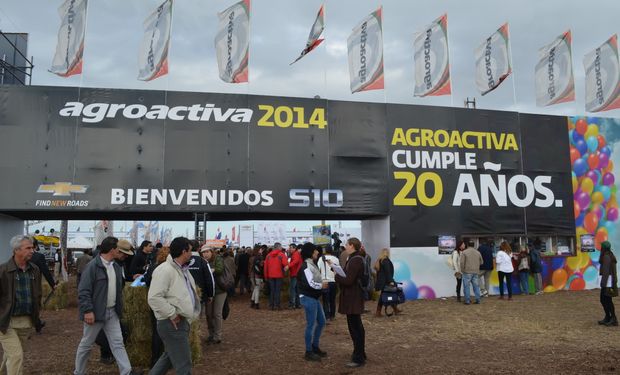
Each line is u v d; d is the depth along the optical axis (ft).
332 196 46.21
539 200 51.72
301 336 29.68
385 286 36.88
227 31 46.73
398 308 41.09
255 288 43.16
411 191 48.16
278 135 45.78
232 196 44.16
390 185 47.73
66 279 68.28
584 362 22.68
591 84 55.31
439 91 50.06
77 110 42.83
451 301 45.27
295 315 38.50
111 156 42.75
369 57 48.73
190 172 43.75
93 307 17.85
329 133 46.93
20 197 40.96
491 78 52.06
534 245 51.31
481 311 39.06
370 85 48.44
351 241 22.93
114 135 43.06
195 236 43.27
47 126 42.19
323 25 48.44
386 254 37.45
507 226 50.31
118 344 18.54
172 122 44.06
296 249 44.52
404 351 25.40
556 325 32.60
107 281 18.38
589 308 39.99
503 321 34.35
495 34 52.03
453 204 49.08
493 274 49.65
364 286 22.63
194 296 16.16
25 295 17.53
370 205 47.06
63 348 26.50
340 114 47.47
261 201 44.62
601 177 54.24
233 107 45.29
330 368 22.16
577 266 52.47
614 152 55.01
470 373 21.13
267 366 22.52
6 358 17.30
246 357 24.22
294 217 51.98
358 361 22.31
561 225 52.11
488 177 50.47
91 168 42.29
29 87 42.45
